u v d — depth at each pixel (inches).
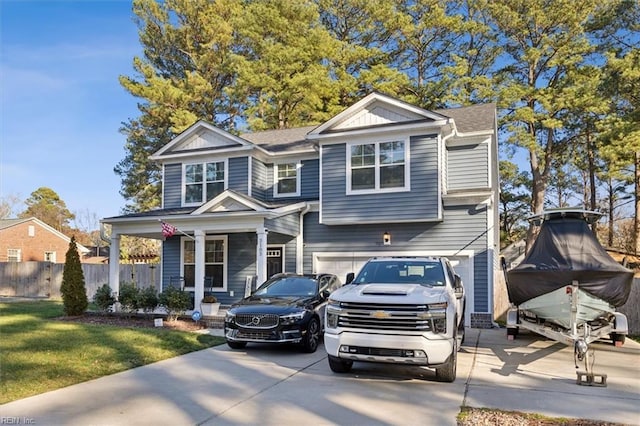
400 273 323.0
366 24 1112.8
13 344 351.3
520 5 1050.7
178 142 700.0
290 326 350.3
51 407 216.7
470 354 356.5
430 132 541.0
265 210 531.5
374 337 256.5
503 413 209.0
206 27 1073.5
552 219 389.1
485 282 526.6
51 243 1403.8
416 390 249.0
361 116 577.0
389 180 554.9
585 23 1005.8
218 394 240.2
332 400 229.6
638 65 799.1
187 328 474.3
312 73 970.1
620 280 327.9
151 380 268.4
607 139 873.5
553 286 338.6
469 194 526.3
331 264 602.5
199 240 561.0
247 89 1026.7
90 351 335.0
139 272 905.5
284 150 670.5
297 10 1034.7
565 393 246.4
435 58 1190.3
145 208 1196.5
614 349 385.4
